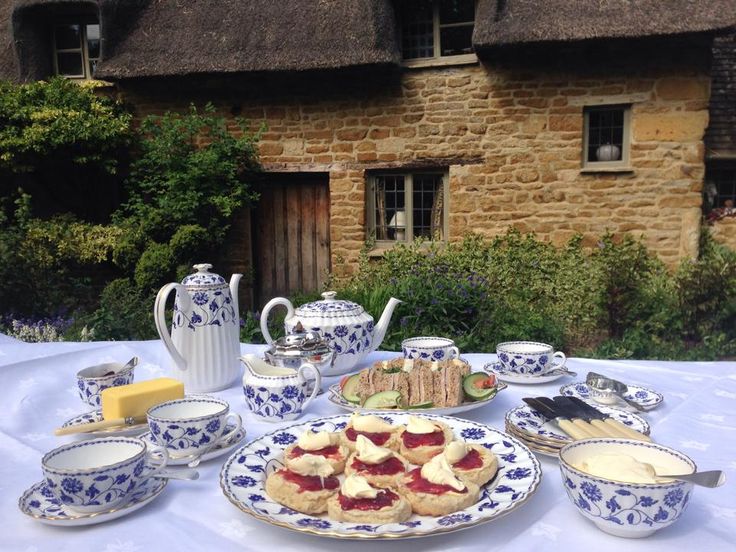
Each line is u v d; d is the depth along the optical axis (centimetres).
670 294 636
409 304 593
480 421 164
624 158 722
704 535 106
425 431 135
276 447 139
